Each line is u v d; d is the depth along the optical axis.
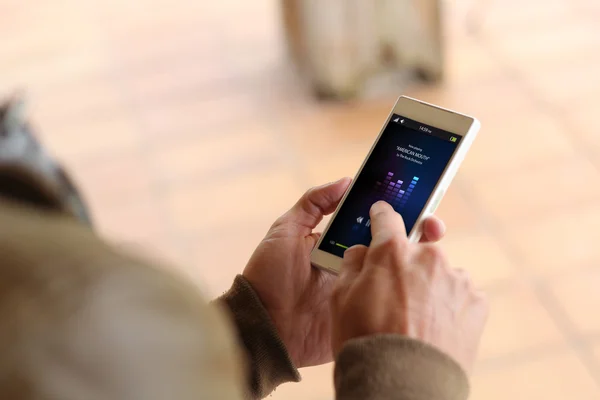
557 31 2.54
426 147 0.79
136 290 0.21
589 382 1.61
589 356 1.65
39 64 2.70
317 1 2.22
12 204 0.25
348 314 0.52
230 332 0.25
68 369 0.20
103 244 0.22
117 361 0.21
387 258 0.54
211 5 2.89
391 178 0.78
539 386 1.61
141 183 2.19
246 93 2.45
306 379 1.65
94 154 2.30
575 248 1.86
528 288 1.79
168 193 2.14
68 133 2.39
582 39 2.49
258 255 0.71
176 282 0.23
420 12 2.25
